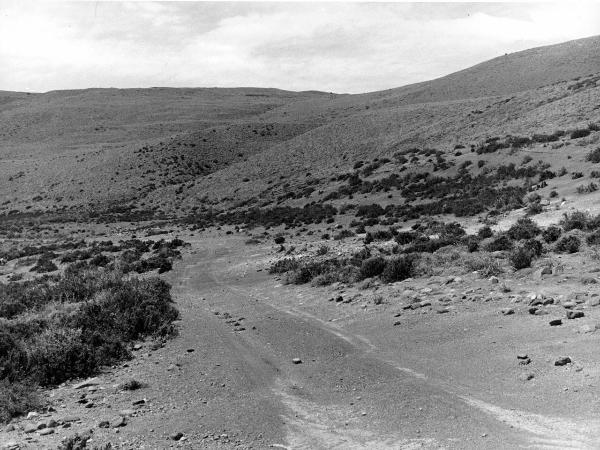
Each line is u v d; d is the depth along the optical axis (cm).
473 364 983
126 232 6544
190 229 6103
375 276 1961
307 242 3753
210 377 1088
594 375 828
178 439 775
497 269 1653
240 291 2306
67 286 2233
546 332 1066
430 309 1402
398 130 8788
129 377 1128
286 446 737
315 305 1744
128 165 11638
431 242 2381
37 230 7494
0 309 2061
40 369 1139
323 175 7600
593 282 1354
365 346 1206
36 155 15338
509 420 743
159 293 1959
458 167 4878
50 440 795
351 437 751
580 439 658
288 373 1077
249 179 8875
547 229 2105
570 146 4156
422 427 756
